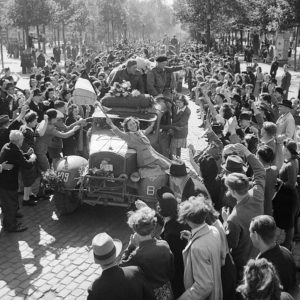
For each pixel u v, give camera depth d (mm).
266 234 4027
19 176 9336
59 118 9297
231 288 4418
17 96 12414
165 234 4766
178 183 5805
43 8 38031
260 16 39031
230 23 51438
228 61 26406
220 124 9531
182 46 56875
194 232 4219
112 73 11602
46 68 20125
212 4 43656
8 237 7621
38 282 6270
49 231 7863
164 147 9992
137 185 7871
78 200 8312
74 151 10094
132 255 4258
